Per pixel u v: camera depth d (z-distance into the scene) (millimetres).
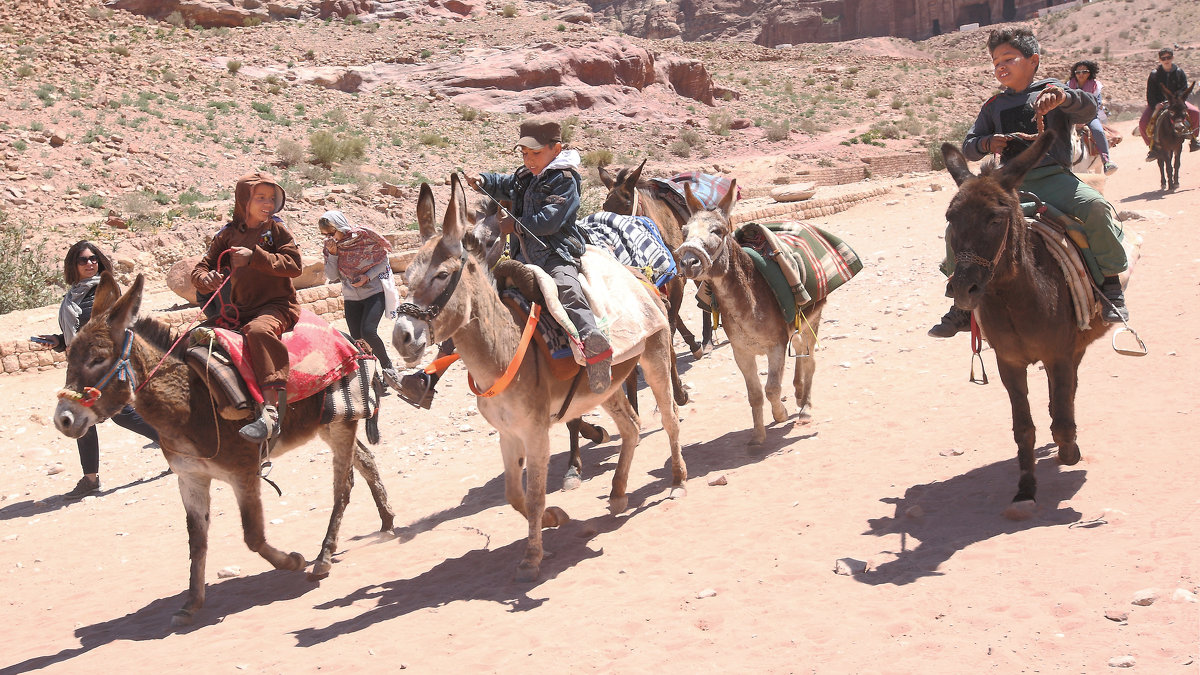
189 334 6305
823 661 4508
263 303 6664
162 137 34000
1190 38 112750
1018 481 6758
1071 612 4633
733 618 5180
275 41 56719
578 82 57156
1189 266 12617
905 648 4516
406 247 22797
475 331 5836
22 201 26031
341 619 6059
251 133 37781
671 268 8516
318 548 7781
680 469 7781
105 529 9016
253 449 6426
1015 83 6930
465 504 8492
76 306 9359
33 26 48031
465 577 6602
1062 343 6273
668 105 60031
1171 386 8328
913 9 139125
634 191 10492
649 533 6934
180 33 53938
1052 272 6223
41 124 31828
